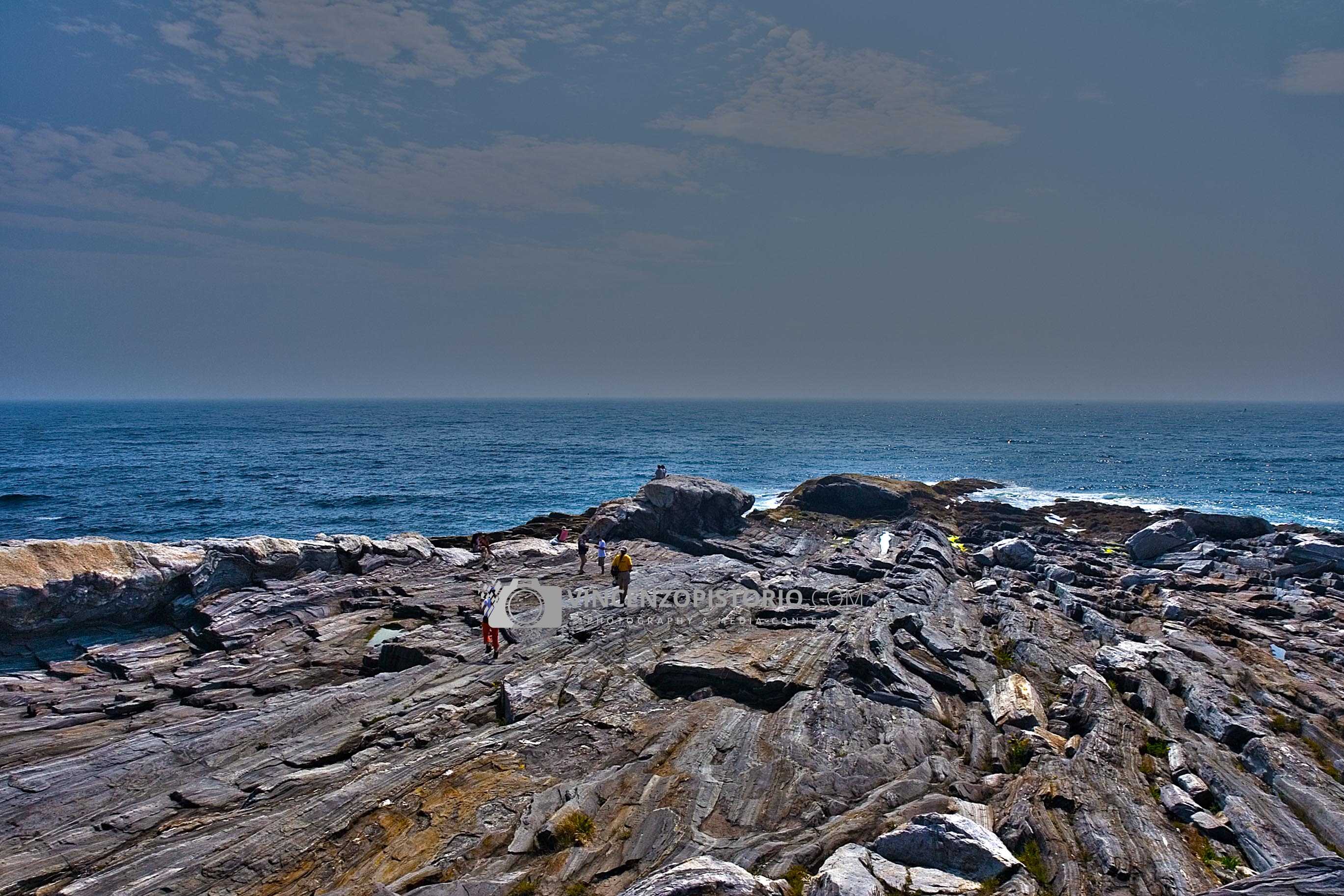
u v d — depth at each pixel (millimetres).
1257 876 9250
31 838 12602
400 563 31312
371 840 12273
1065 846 11648
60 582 23797
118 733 17109
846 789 13500
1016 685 18125
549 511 67812
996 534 43844
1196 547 37750
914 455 118875
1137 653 20984
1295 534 40469
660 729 15945
